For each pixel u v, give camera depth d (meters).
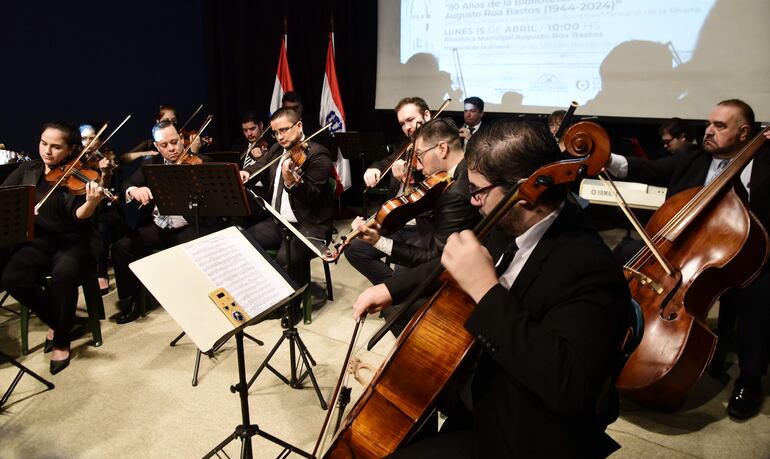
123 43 4.79
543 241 0.98
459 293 1.10
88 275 2.70
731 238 1.89
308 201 3.00
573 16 4.32
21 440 2.05
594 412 0.99
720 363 2.42
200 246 1.58
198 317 1.43
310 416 2.19
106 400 2.30
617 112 4.30
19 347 2.78
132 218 4.97
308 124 5.49
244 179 3.30
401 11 5.07
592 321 0.88
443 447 1.11
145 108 5.05
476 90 4.88
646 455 1.94
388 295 1.44
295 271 2.95
